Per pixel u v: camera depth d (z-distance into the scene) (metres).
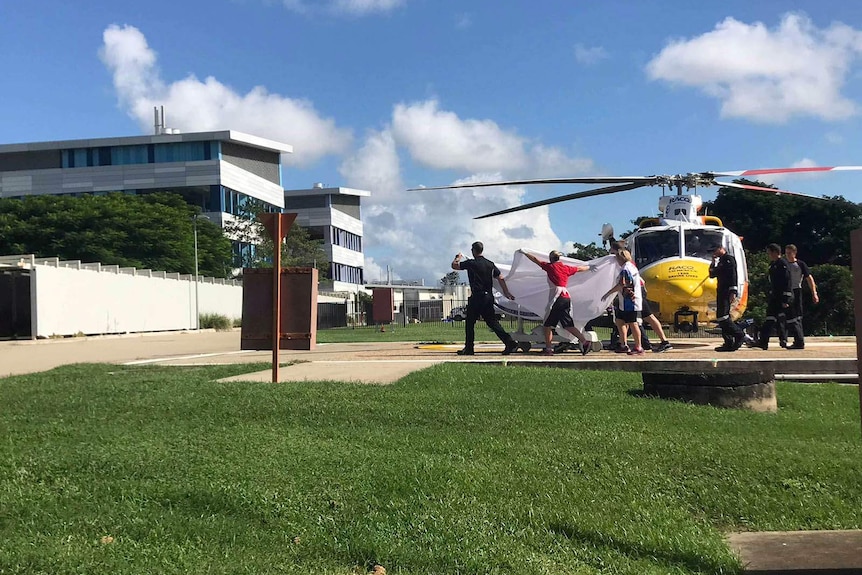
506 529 4.18
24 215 54.44
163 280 42.66
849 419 7.94
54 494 4.52
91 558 3.57
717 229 16.25
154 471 4.99
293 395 8.03
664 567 3.80
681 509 4.64
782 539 4.18
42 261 32.41
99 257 51.84
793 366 11.02
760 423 7.40
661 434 6.52
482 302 13.60
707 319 15.70
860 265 3.31
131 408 7.41
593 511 4.50
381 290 41.25
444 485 4.82
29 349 24.11
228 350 21.92
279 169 84.25
